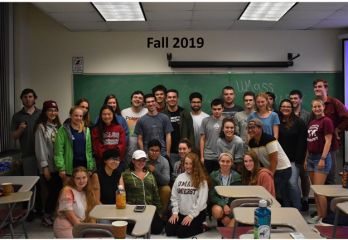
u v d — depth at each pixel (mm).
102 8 3990
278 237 1976
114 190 3418
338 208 2496
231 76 5094
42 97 5113
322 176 3873
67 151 3807
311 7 3922
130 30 5051
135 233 2105
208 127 4301
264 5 3867
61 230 2691
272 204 2572
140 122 4199
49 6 3848
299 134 4145
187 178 3580
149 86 5113
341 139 4988
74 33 5094
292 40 5066
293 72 5090
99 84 5125
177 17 4332
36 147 3943
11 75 4742
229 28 4949
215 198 3588
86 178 2824
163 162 3881
